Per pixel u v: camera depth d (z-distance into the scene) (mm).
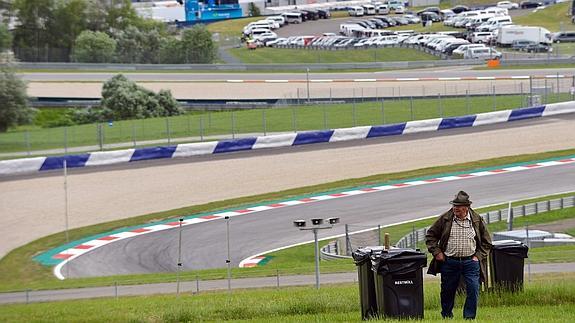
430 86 154125
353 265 58719
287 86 162250
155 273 64250
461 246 27328
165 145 118000
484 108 131125
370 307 28828
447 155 106375
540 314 29094
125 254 73250
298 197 90375
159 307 37219
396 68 176250
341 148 111312
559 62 169125
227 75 177500
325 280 53000
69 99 158000
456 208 27266
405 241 68750
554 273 49125
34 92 163750
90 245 76375
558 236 67688
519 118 122562
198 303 37719
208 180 98188
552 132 115375
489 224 77500
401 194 89500
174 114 147625
